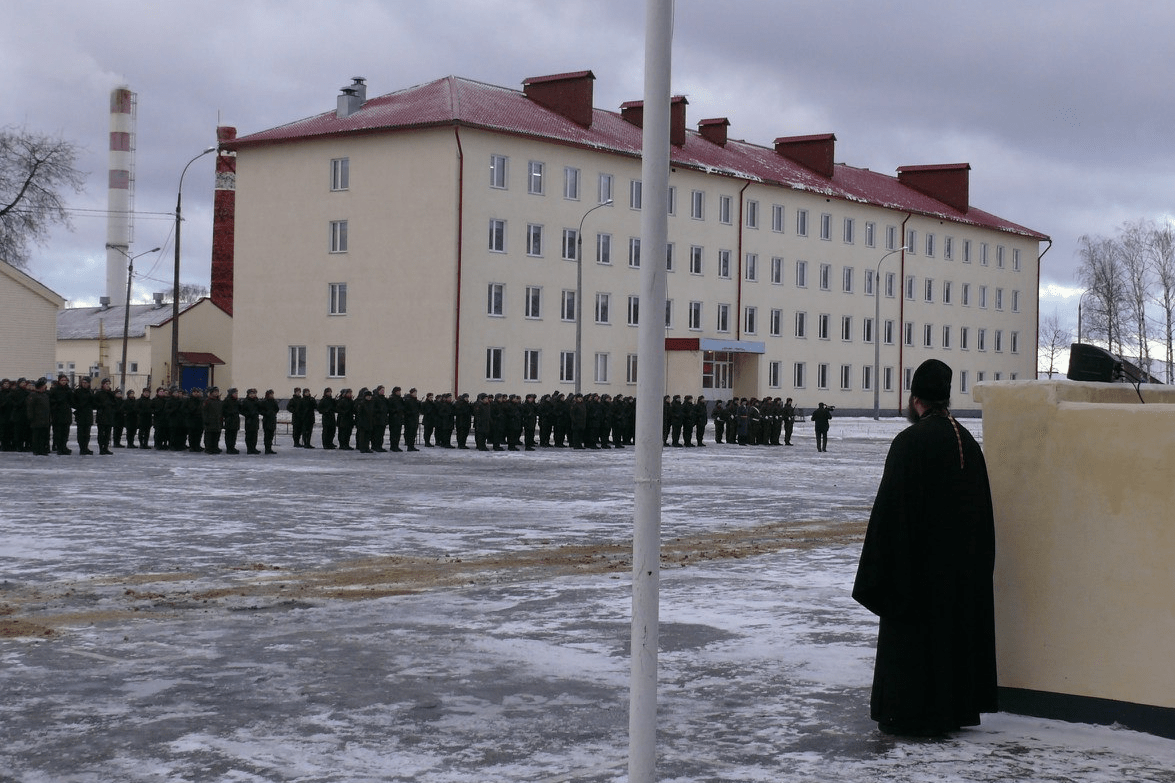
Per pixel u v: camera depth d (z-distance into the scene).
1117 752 5.44
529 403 38.38
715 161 65.69
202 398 33.50
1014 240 86.00
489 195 54.16
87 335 89.38
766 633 8.10
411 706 6.12
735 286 66.06
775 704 6.25
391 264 54.16
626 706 6.15
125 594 9.70
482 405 36.81
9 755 5.24
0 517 15.66
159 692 6.37
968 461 5.81
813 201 70.69
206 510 16.92
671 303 62.94
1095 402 6.29
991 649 5.84
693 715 6.02
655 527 4.14
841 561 12.01
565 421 39.88
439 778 4.95
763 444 45.75
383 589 10.05
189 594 9.72
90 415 30.44
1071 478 5.95
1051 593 6.00
